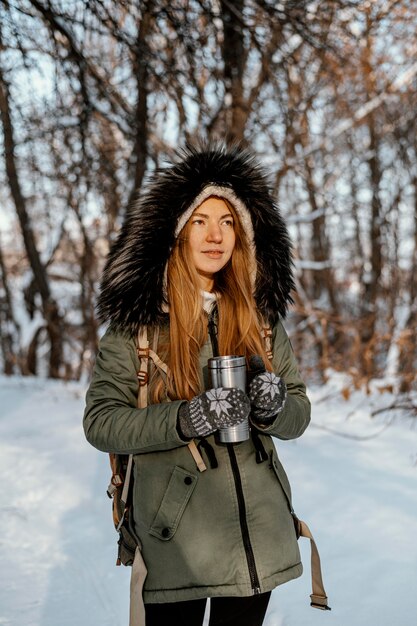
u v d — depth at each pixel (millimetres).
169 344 2008
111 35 6172
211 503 1859
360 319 9664
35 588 3426
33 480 4953
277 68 8016
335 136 11383
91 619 3104
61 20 6078
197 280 2041
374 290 12836
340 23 7613
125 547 1991
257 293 2168
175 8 6141
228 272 2170
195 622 1930
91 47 7113
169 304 2018
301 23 7027
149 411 1847
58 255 14102
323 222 15227
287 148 9453
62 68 6516
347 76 9195
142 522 1882
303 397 2119
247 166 2182
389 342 7988
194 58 6730
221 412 1750
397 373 7156
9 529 4172
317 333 9414
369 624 2707
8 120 6527
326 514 3838
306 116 8898
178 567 1827
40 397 7805
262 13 7043
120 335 1997
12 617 3107
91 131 8078
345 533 3566
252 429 1965
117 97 7105
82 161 7859
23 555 3836
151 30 6492
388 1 8102
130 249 2002
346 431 5633
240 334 2084
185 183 2051
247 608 1881
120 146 8672
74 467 5180
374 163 13523
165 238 2014
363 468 4582
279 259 2180
